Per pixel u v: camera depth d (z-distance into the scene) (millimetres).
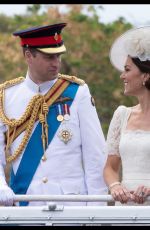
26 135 15297
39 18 36906
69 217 11594
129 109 14078
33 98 15398
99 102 34875
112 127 14117
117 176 14086
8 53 35844
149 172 13555
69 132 15234
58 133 15242
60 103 15367
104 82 35219
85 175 15266
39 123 15320
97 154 15211
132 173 13641
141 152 13602
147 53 13688
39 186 15148
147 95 13844
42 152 15227
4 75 35688
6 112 15492
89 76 35438
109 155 14117
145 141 13625
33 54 15242
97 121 15414
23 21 37094
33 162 15234
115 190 13188
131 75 13844
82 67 35500
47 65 15164
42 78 15344
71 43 36062
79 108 15344
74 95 15414
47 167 15164
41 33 15180
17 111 15422
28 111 15344
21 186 15250
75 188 15109
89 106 15398
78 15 36812
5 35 36250
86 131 15273
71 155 15211
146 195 13023
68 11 37281
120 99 34812
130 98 34812
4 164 15492
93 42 36125
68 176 15156
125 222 11500
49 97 15383
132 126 13898
